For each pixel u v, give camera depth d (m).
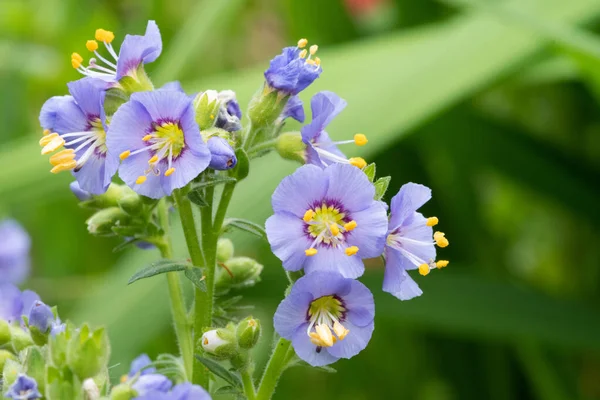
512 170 0.66
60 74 0.76
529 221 0.75
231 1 0.64
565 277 0.72
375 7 0.75
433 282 0.58
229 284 0.47
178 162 0.43
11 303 0.46
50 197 0.59
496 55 0.57
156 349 0.61
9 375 0.42
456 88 0.56
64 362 0.42
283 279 0.58
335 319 0.42
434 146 0.67
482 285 0.58
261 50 0.85
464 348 0.64
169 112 0.42
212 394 0.46
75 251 0.72
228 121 0.44
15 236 0.60
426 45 0.58
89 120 0.44
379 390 0.65
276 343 0.45
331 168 0.42
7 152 0.59
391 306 0.58
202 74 0.81
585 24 0.58
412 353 0.65
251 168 0.54
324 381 0.65
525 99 0.73
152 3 0.75
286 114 0.45
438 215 0.67
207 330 0.44
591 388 0.66
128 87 0.44
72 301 0.65
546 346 0.60
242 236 0.53
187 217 0.44
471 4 0.57
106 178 0.43
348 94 0.57
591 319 0.58
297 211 0.42
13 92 0.75
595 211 0.66
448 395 0.65
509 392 0.64
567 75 0.62
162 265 0.44
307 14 0.74
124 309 0.53
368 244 0.42
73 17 0.78
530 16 0.56
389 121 0.55
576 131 0.71
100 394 0.42
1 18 0.76
